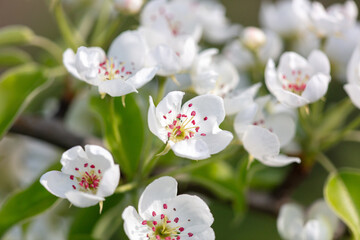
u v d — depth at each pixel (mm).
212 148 408
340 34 480
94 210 455
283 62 446
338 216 456
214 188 485
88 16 540
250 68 541
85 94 511
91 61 414
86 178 404
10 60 512
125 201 474
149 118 400
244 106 428
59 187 400
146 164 435
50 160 556
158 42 444
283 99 433
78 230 455
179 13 480
